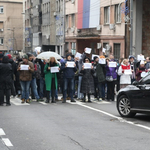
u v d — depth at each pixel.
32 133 10.08
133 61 19.58
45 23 68.62
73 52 51.12
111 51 38.62
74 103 17.23
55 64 17.16
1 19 91.12
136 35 33.78
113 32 38.25
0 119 12.44
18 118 12.64
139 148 8.34
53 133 10.06
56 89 18.22
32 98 19.02
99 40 43.66
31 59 18.03
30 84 17.92
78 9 48.72
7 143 8.89
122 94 13.24
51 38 64.50
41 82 18.22
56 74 17.39
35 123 11.64
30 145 8.68
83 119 12.50
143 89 12.27
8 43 91.38
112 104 16.91
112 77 17.98
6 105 16.27
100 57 17.77
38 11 73.56
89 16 44.53
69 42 53.22
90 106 16.09
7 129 10.67
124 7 30.23
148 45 34.28
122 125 11.39
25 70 17.16
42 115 13.34
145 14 34.06
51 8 64.19
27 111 14.40
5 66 16.05
